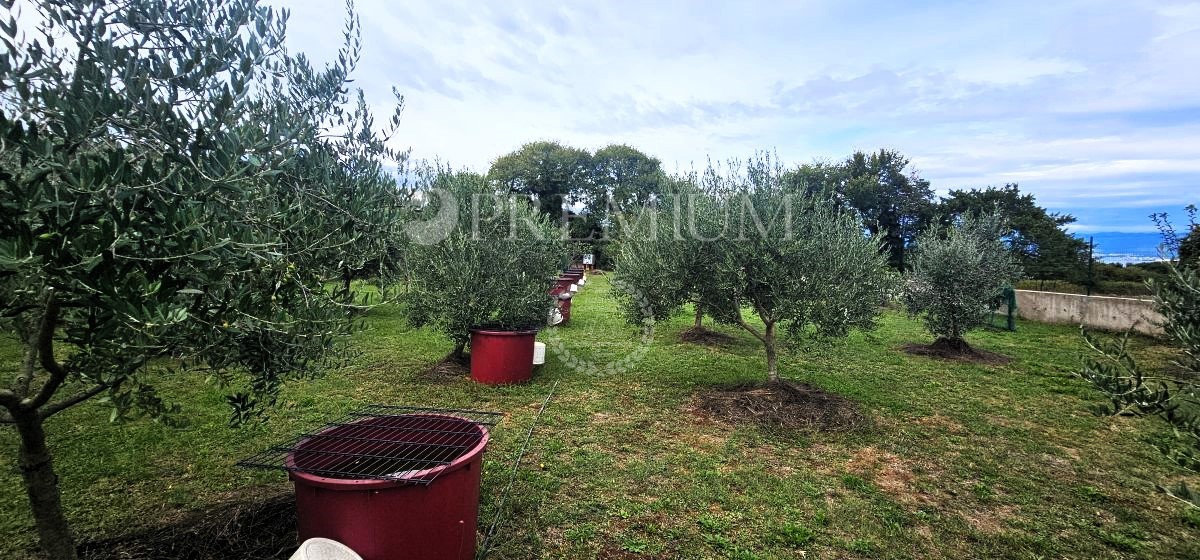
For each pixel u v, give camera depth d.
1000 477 4.20
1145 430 5.30
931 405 6.08
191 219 1.53
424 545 2.36
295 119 2.38
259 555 2.84
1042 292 12.95
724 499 3.71
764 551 3.12
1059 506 3.75
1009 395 6.54
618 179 38.75
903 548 3.20
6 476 3.76
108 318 1.43
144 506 3.41
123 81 1.66
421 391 6.14
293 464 2.39
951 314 9.02
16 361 6.55
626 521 3.40
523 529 3.26
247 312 1.83
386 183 2.91
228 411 5.18
